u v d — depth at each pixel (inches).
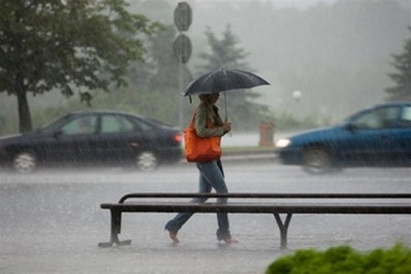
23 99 3260.3
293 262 580.4
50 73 3253.0
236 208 1120.8
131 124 2346.2
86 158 2338.8
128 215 1563.7
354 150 2183.8
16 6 3164.4
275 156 2701.8
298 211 1110.4
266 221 1467.8
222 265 1055.6
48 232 1336.1
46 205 1643.7
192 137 1187.3
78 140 2335.1
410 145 2180.1
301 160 2204.7
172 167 2460.6
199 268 1037.2
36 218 1485.0
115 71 3314.5
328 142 2190.0
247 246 1201.4
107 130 2342.5
